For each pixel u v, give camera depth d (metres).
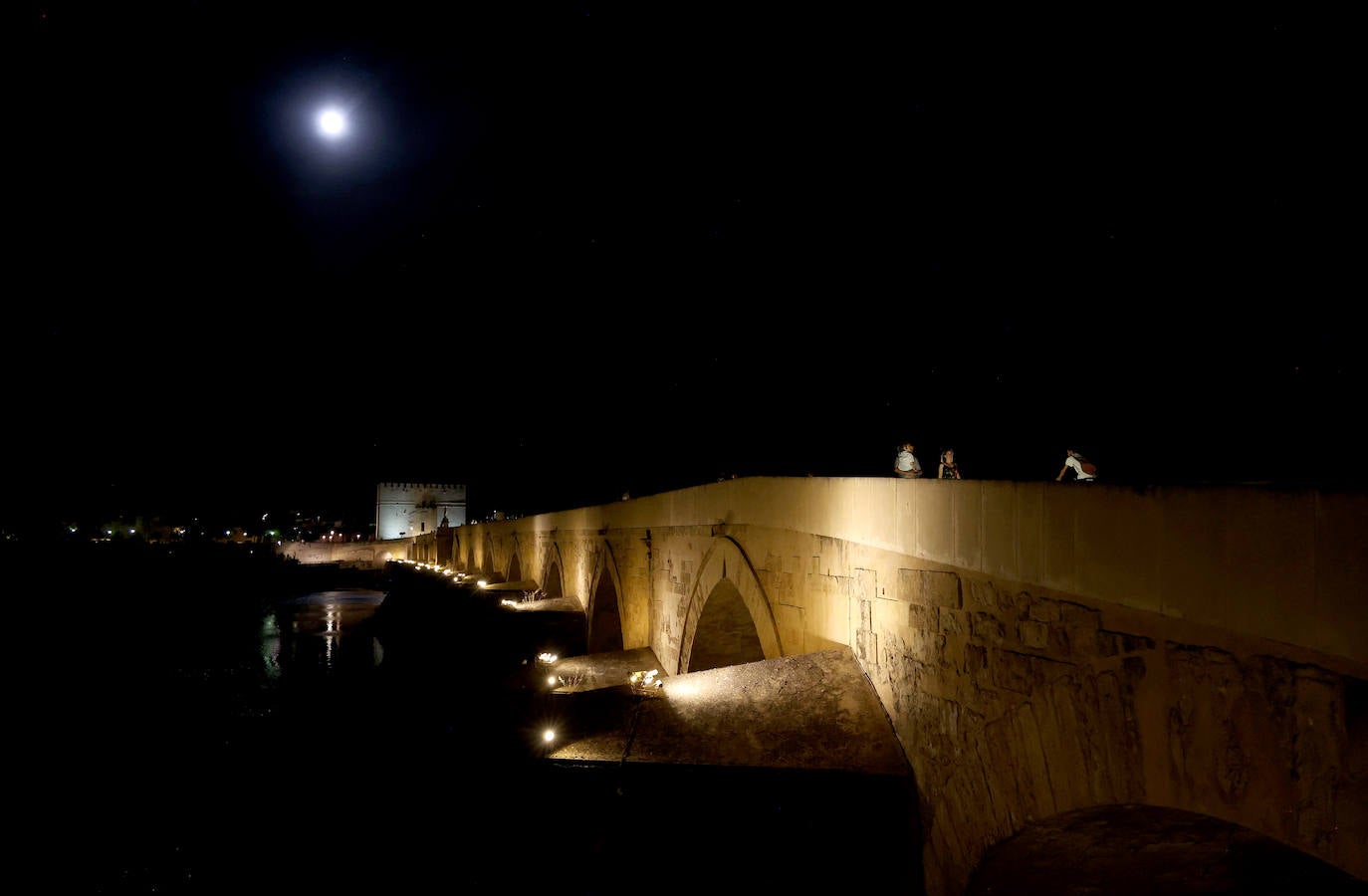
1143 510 4.09
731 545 12.15
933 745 6.57
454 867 7.67
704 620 13.48
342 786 9.13
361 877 8.31
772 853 6.90
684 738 7.62
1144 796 4.07
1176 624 3.85
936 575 6.59
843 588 8.83
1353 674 2.92
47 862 9.98
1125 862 5.45
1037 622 5.06
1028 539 5.16
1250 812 3.41
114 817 11.22
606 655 16.41
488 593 30.27
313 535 115.88
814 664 8.66
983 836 5.70
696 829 7.03
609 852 7.11
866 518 8.20
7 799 12.70
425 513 100.00
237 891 8.70
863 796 6.99
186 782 11.35
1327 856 3.03
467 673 14.02
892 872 6.84
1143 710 4.08
